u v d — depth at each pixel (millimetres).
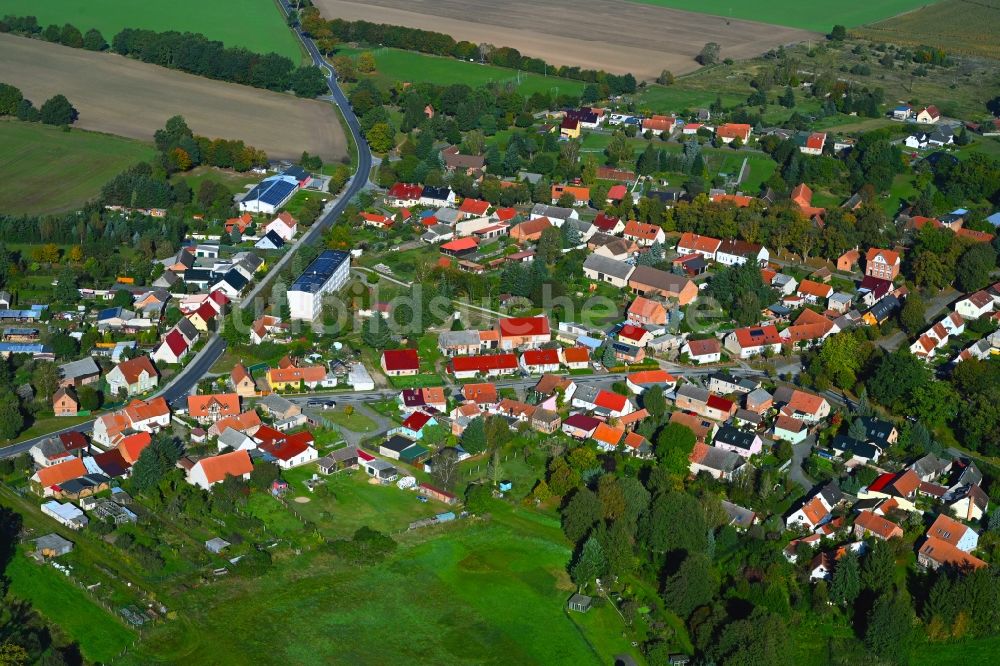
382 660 180125
